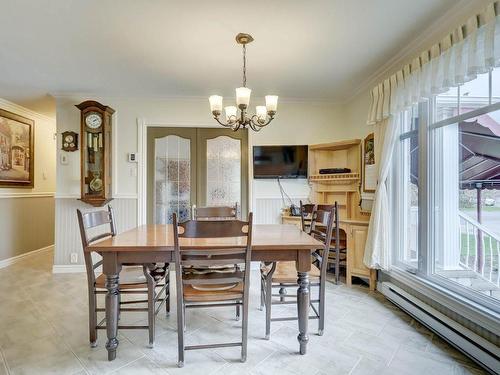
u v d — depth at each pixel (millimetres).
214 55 2658
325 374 1684
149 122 3871
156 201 3945
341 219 3432
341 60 2773
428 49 2301
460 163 2186
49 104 4164
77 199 3709
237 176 4090
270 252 1870
